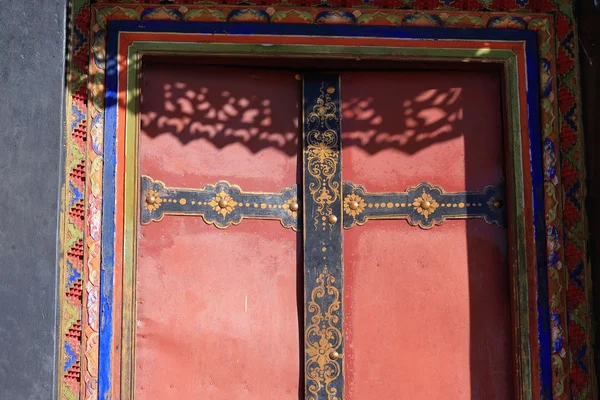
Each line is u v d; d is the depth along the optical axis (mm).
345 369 6441
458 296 6551
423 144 6680
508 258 6578
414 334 6504
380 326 6496
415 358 6480
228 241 6496
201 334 6395
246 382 6387
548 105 6566
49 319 5723
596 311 6316
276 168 6602
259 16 6520
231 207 6520
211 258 6469
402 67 6703
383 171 6641
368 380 6441
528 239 6465
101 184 6270
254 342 6426
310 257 6512
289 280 6504
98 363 6133
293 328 6465
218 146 6578
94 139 6297
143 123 6531
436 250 6586
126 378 6160
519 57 6645
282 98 6676
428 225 6598
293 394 6406
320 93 6684
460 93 6746
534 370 6363
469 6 6641
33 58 5938
